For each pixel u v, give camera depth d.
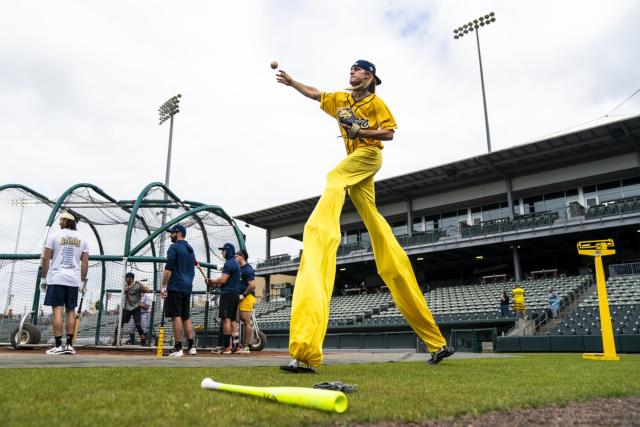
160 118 34.00
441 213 34.41
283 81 5.20
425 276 36.91
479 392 2.52
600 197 27.83
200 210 10.12
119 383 2.52
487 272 33.81
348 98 4.97
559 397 2.35
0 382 2.37
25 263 9.32
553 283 24.02
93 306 10.67
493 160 28.16
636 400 2.37
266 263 38.22
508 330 19.05
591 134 24.89
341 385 2.47
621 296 19.44
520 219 26.64
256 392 2.11
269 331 24.20
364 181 5.04
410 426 1.67
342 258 33.28
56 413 1.63
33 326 8.12
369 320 24.02
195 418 1.61
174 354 6.63
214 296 11.20
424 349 14.27
